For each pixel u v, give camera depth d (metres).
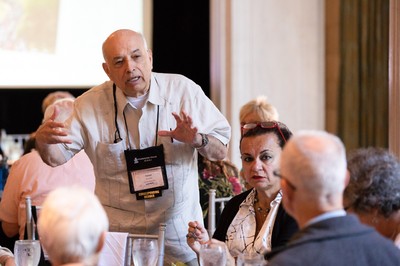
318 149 2.41
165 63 11.23
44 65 11.22
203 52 11.22
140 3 11.12
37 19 11.19
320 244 2.41
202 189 5.05
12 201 5.25
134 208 4.20
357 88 9.13
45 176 5.20
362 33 9.05
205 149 4.03
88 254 2.24
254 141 3.57
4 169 6.44
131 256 3.63
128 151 4.13
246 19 9.24
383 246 2.46
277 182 3.57
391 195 2.83
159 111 4.15
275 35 9.30
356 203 2.86
